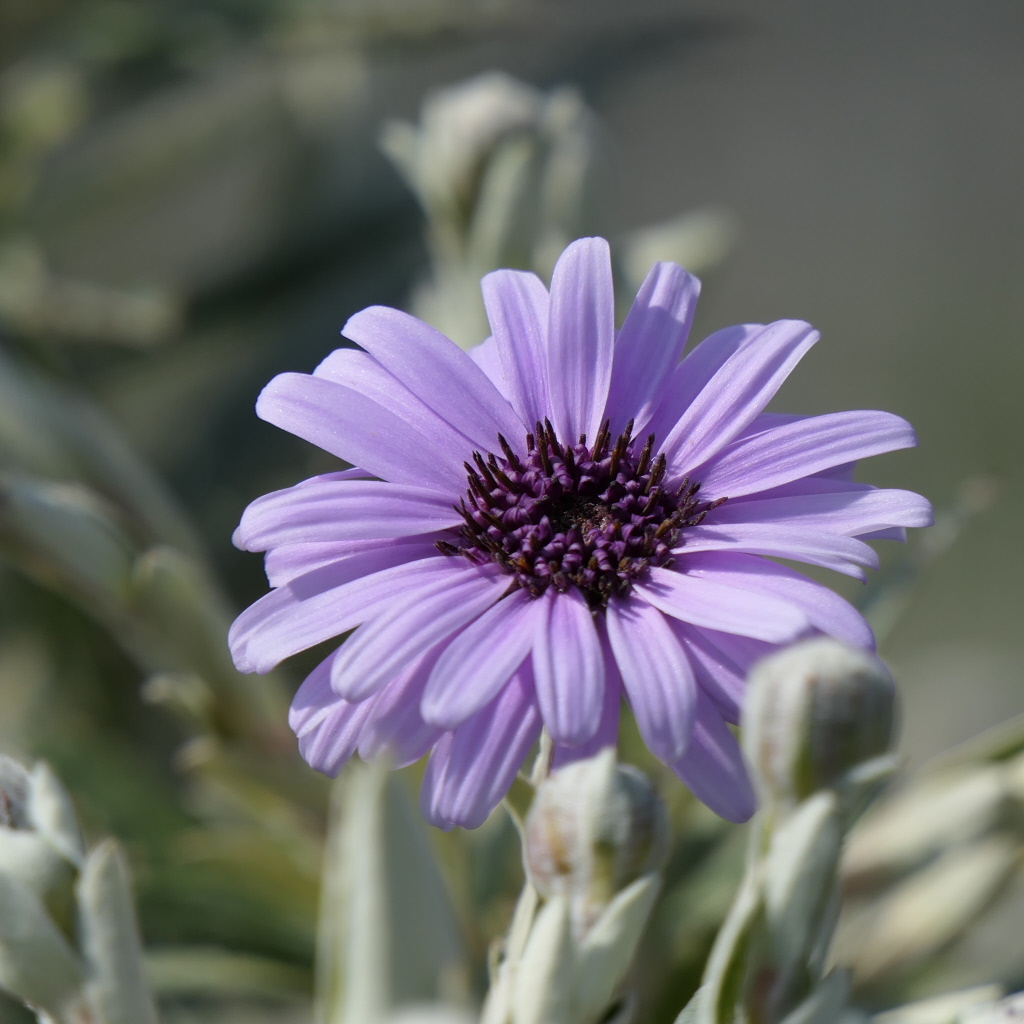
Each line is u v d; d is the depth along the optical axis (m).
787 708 0.31
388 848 0.33
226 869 0.38
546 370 0.34
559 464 0.34
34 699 0.45
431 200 0.40
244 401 0.47
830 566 0.33
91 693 0.46
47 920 0.32
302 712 0.33
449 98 0.40
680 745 0.32
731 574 0.33
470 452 0.34
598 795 0.32
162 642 0.38
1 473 0.38
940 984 0.38
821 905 0.31
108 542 0.37
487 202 0.40
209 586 0.39
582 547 0.33
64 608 0.44
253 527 0.33
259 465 0.47
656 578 0.33
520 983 0.32
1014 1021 0.32
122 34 0.44
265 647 0.33
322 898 0.38
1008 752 0.37
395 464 0.34
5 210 0.45
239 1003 0.42
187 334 0.45
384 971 0.33
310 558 0.33
